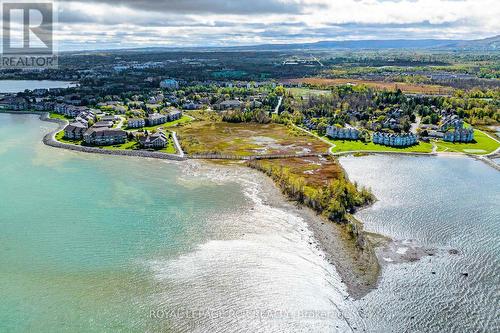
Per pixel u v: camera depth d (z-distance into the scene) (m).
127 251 108.12
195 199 140.62
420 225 125.50
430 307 90.00
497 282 98.31
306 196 139.00
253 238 115.44
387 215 131.75
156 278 97.50
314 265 103.38
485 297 93.06
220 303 89.88
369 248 111.06
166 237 115.19
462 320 86.44
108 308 87.88
